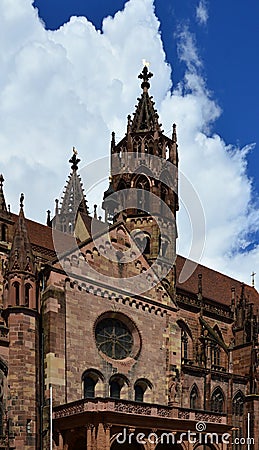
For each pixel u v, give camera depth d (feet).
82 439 218.79
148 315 263.29
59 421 215.10
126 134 323.98
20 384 212.64
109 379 241.14
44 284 232.12
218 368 322.34
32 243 278.05
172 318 273.33
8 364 215.31
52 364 220.64
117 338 252.01
